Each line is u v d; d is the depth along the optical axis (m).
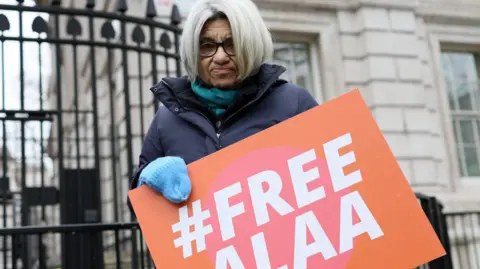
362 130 1.71
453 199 7.73
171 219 1.71
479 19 8.89
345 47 7.99
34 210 7.17
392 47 8.06
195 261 1.67
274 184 1.71
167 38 4.39
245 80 1.82
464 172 8.59
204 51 1.78
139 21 4.24
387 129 7.74
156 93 1.90
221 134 1.82
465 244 6.61
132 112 6.52
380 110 7.78
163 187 1.68
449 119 8.45
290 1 7.80
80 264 3.12
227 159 1.75
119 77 7.00
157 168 1.69
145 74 6.52
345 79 7.89
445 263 3.91
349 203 1.65
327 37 7.98
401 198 1.63
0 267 6.05
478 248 7.37
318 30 7.95
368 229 1.62
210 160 1.75
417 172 7.72
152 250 1.69
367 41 7.96
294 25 7.84
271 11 7.74
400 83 7.98
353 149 1.70
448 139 8.35
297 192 1.69
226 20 1.74
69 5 11.39
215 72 1.76
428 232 1.58
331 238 1.63
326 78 7.86
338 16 8.07
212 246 1.68
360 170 1.68
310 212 1.67
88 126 8.59
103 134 7.83
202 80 1.84
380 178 1.66
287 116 1.85
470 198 7.85
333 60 7.95
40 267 2.98
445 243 3.97
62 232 2.96
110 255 5.48
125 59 4.10
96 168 4.01
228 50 1.75
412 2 8.32
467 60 9.12
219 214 1.70
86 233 3.08
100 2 9.23
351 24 8.11
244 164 1.74
